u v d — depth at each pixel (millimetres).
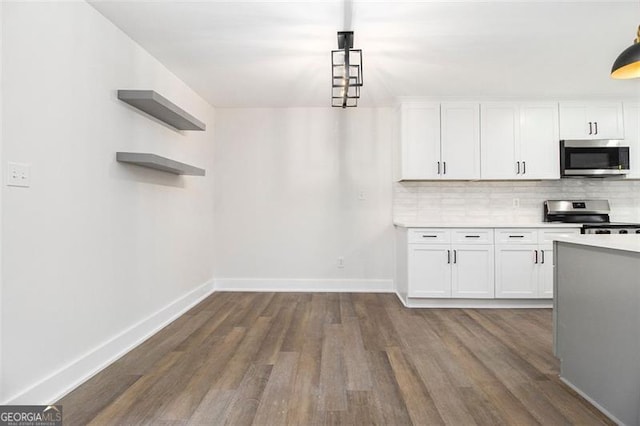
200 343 2705
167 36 2609
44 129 1846
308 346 2641
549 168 4000
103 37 2320
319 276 4441
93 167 2223
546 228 3672
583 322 1954
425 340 2768
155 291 3012
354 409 1809
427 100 4012
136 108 2701
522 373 2217
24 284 1729
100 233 2295
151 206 2945
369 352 2531
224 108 4473
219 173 4469
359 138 4438
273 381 2098
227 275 4473
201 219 4055
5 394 1640
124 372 2219
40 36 1819
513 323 3197
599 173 3912
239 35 2594
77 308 2084
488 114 4012
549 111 4012
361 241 4434
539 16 2336
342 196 4441
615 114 3992
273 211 4461
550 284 3668
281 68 3211
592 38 2637
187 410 1795
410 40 2660
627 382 1667
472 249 3701
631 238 1974
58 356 1938
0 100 1606
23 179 1720
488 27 2473
